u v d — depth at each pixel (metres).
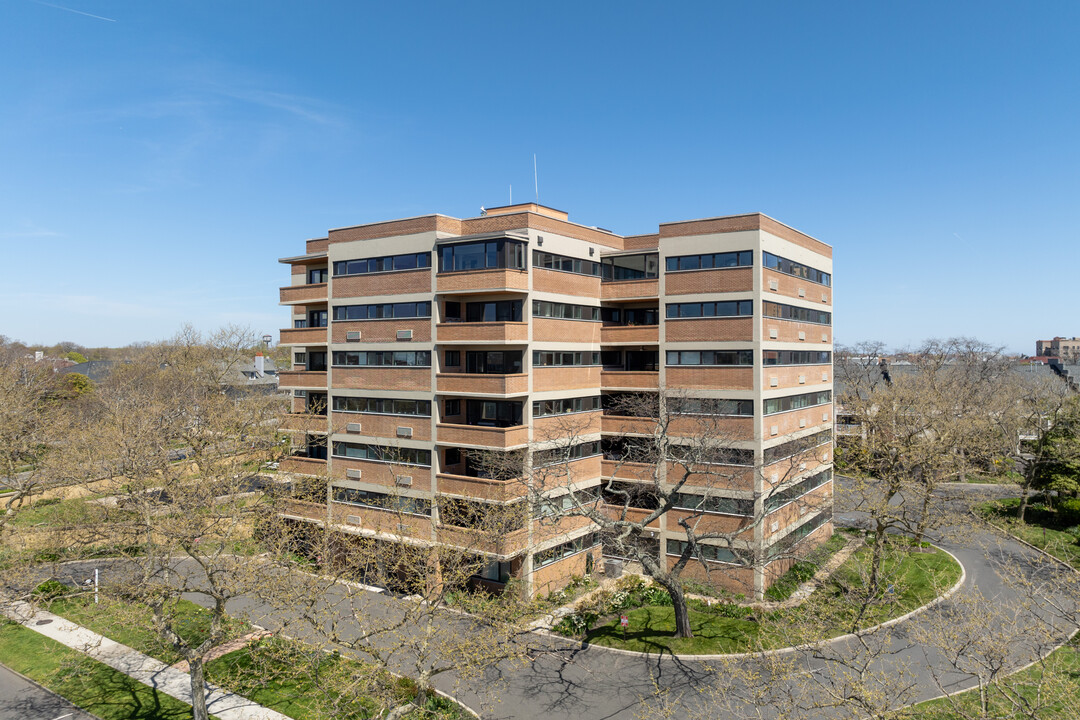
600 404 38.12
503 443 30.72
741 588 32.72
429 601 20.16
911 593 32.09
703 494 33.81
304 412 40.56
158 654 26.17
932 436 44.25
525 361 32.31
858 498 47.69
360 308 36.34
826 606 25.42
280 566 22.00
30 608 26.22
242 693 23.20
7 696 23.39
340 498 36.47
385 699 18.23
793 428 37.09
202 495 23.08
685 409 34.25
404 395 34.34
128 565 26.77
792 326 36.97
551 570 33.09
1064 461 44.38
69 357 119.62
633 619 30.05
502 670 25.45
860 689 15.41
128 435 28.31
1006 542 40.69
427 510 32.94
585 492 35.84
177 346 67.56
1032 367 92.19
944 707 21.19
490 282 31.34
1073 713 17.00
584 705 22.84
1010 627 18.86
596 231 37.53
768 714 21.66
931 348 89.25
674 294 35.25
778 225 35.25
